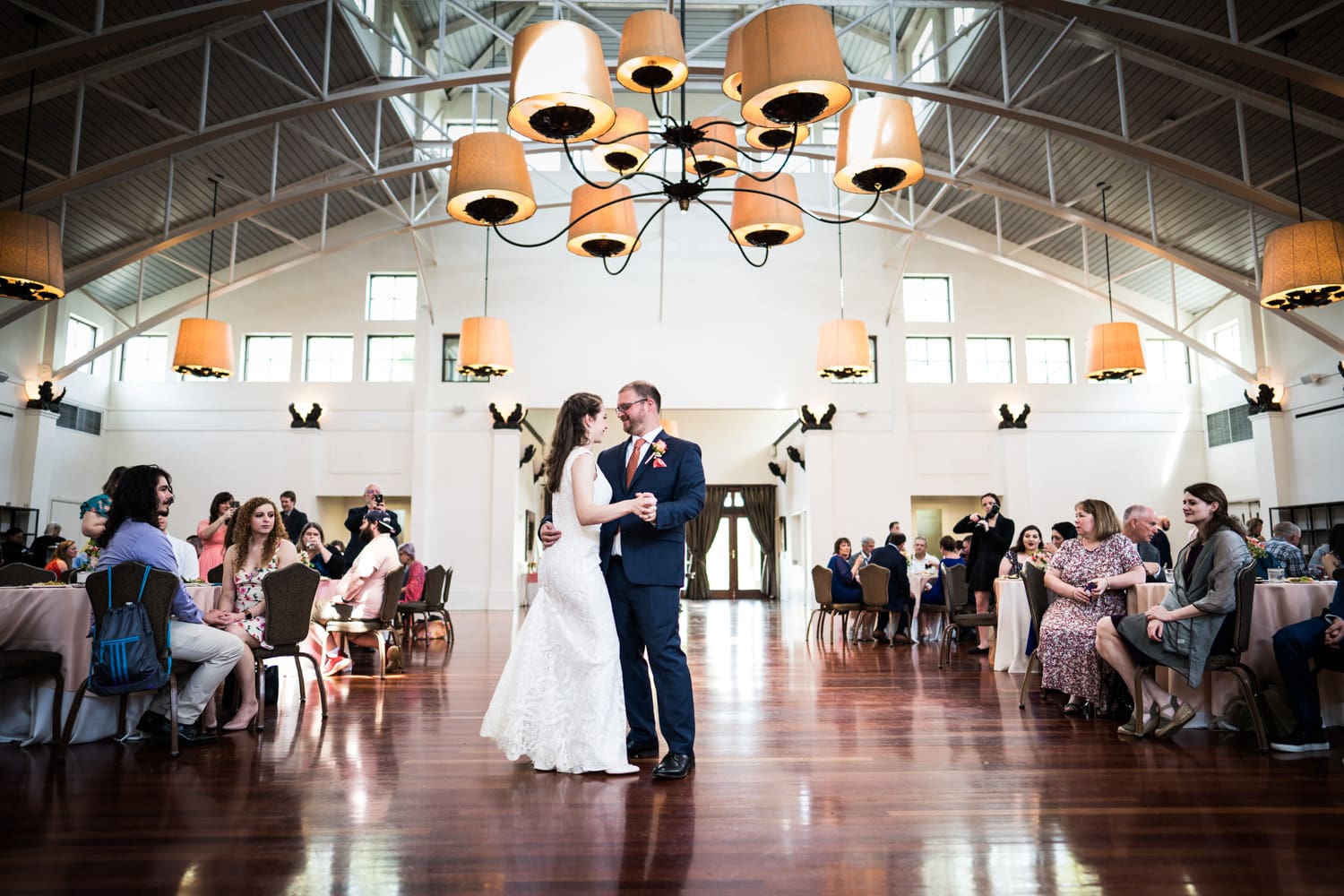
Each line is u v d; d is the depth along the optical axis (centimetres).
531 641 306
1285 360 1180
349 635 625
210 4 680
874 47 1302
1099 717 412
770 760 317
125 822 238
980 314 1384
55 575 483
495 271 1374
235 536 416
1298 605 380
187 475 1327
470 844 219
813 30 420
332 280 1373
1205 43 689
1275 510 1163
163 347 1355
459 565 1315
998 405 1364
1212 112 902
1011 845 219
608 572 316
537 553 1684
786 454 1791
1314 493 1133
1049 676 432
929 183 1319
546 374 1358
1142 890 188
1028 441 1354
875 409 1362
